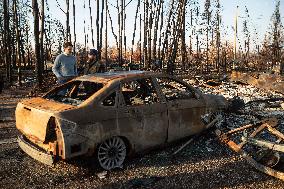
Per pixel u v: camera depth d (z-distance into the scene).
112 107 5.42
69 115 4.93
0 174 5.32
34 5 15.73
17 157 6.13
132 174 5.36
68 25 27.22
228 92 15.36
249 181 5.24
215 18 44.91
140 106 5.83
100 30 26.81
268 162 5.84
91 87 5.96
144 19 29.78
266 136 7.72
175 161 5.99
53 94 6.18
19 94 15.51
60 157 5.00
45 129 5.01
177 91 6.91
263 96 14.24
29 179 5.14
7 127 8.44
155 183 5.07
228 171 5.62
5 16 21.22
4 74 25.11
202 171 5.59
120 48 29.97
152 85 6.23
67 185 4.95
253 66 46.56
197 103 6.89
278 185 5.12
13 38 31.03
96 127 5.16
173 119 6.35
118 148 5.57
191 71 34.28
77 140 4.94
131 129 5.65
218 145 6.96
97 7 26.58
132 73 6.21
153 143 6.06
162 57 29.94
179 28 27.27
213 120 7.16
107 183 5.02
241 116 9.28
